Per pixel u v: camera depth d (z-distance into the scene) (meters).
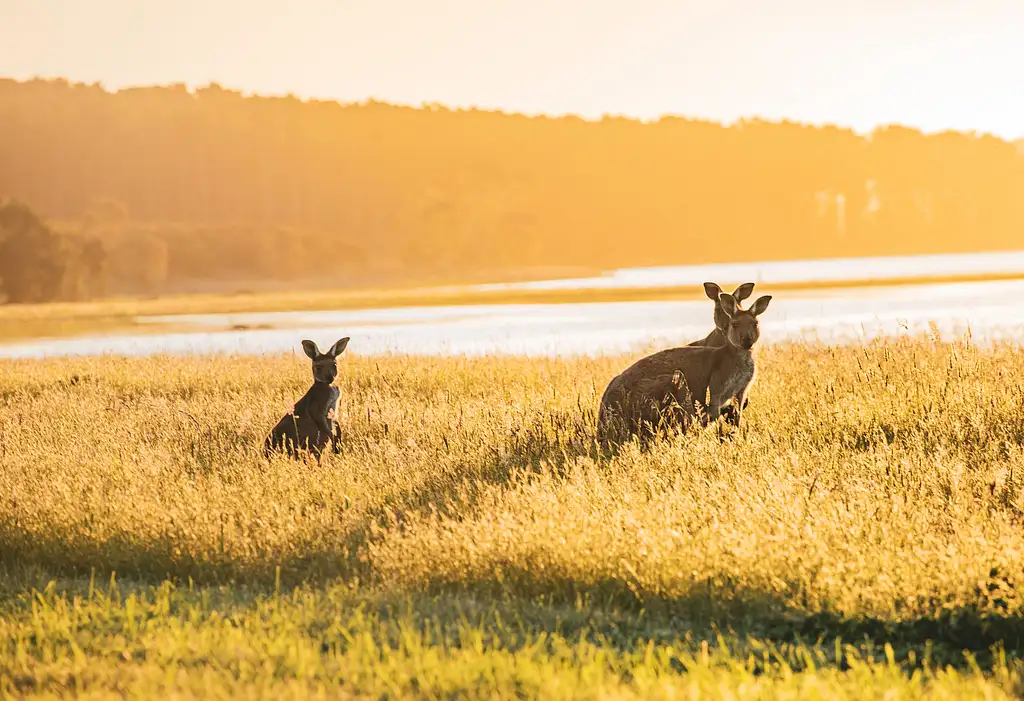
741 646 22.77
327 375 42.22
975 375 45.28
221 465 38.62
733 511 28.75
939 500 29.91
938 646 22.42
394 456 37.84
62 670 21.64
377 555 29.17
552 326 151.25
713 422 39.25
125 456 39.38
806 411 41.47
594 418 42.00
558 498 31.36
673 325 146.50
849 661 21.27
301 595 26.98
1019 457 33.59
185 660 22.11
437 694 19.92
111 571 30.73
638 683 19.97
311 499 34.44
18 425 47.66
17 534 33.12
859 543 26.39
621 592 26.00
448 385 57.28
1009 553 24.97
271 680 20.64
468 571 27.78
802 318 150.75
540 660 21.28
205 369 68.50
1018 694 19.80
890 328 119.19
